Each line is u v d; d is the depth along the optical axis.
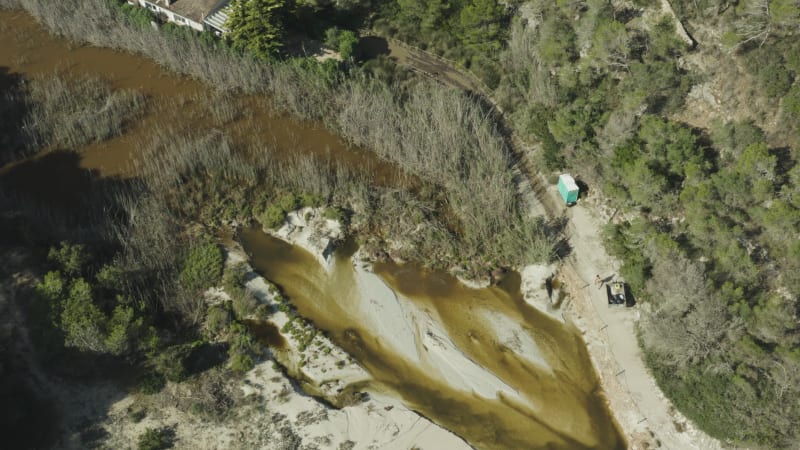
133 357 61.66
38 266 67.44
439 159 79.31
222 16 96.44
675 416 59.56
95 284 65.00
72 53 97.75
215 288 69.12
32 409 57.97
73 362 60.78
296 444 57.41
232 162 79.81
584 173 77.31
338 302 69.25
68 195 77.38
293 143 84.94
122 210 75.31
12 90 90.06
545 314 68.19
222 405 59.53
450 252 72.94
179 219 75.62
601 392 62.28
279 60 92.50
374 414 59.97
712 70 79.25
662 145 72.19
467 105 84.50
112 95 89.81
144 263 68.31
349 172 80.88
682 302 62.25
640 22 85.12
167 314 66.31
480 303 69.25
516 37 90.12
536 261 70.69
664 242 65.88
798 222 64.12
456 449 57.75
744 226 67.12
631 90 79.88
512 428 59.72
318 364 63.72
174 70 94.19
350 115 85.06
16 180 78.88
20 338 61.81
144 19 97.75
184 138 83.88
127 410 58.91
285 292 70.12
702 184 68.12
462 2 94.38
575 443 58.75
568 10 89.50
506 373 63.56
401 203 76.75
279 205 76.56
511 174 78.88
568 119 77.94
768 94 73.75
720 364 59.41
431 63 94.00
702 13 82.56
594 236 73.75
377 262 72.62
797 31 75.56
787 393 57.53
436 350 65.19
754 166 67.25
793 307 61.59
